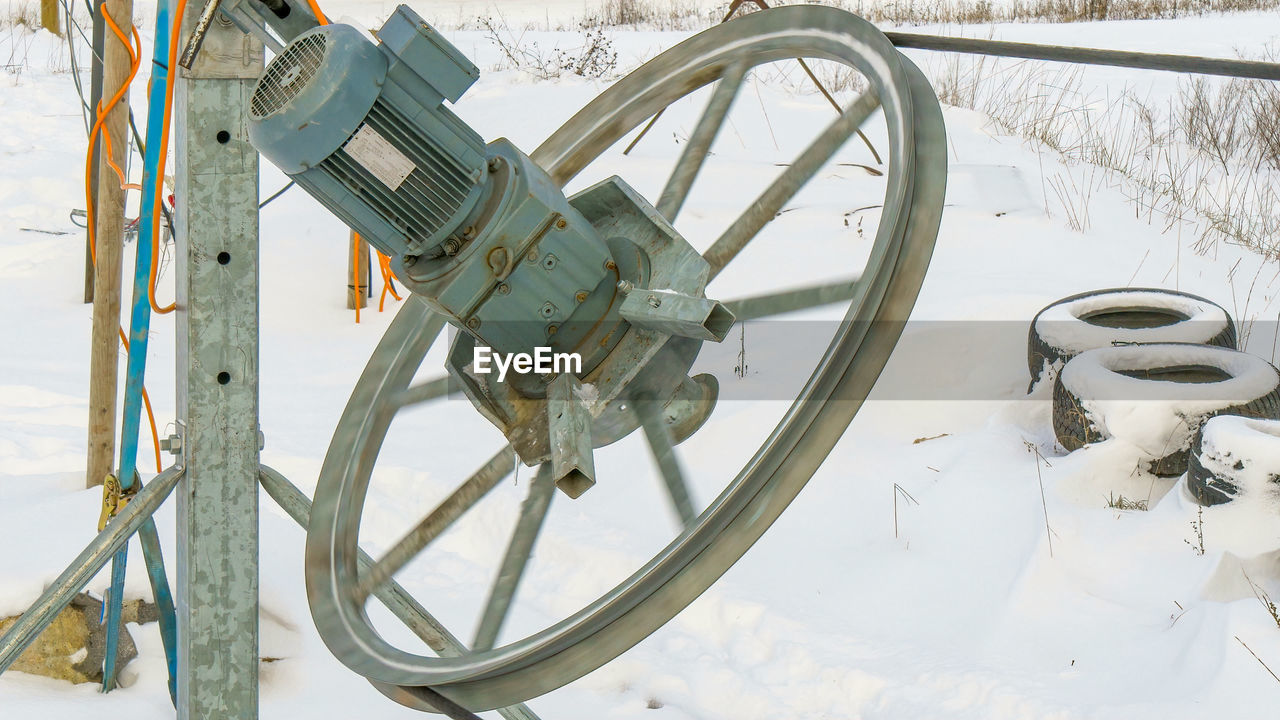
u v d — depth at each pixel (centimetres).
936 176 196
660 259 225
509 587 235
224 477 305
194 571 306
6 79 1609
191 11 278
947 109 1201
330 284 942
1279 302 788
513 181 214
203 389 299
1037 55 249
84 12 2167
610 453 645
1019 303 732
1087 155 1114
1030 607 470
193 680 312
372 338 854
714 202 942
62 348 848
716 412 658
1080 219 905
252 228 295
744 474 184
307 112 201
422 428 692
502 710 347
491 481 260
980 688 420
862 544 539
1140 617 453
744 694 442
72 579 292
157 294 938
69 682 448
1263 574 460
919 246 189
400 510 591
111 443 585
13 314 912
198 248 292
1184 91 1352
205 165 288
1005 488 552
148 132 318
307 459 636
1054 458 575
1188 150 1170
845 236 878
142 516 300
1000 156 1059
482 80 1452
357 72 203
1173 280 808
